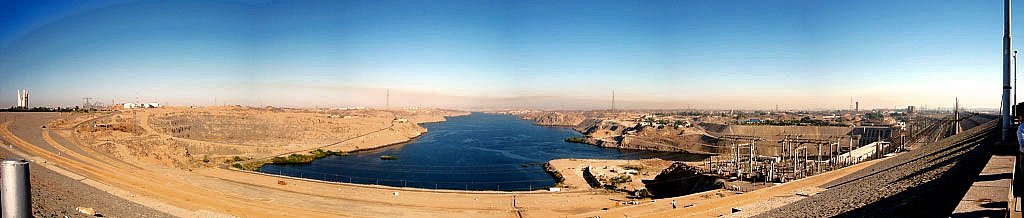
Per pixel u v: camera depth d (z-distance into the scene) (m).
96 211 33.66
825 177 59.25
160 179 66.25
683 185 81.12
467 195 66.88
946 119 159.62
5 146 74.75
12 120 107.44
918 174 36.84
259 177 79.62
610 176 90.12
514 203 61.59
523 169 107.12
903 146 95.19
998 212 13.48
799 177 69.25
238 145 127.31
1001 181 18.42
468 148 152.62
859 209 27.97
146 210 41.56
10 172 7.42
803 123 198.75
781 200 42.78
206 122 150.88
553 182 90.88
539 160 123.69
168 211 44.44
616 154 147.25
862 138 157.75
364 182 89.62
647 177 94.69
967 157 36.28
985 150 35.50
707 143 157.75
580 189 76.75
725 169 84.94
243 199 57.53
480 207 58.97
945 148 57.19
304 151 132.38
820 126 178.00
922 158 52.59
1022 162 16.91
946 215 18.08
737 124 194.25
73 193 38.28
